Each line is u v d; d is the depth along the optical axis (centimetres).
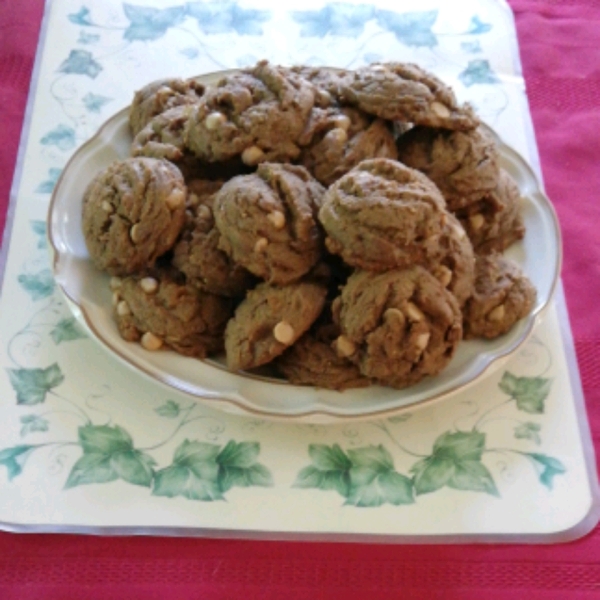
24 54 76
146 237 56
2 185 68
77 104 73
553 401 58
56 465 54
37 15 79
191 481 54
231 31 80
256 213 54
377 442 56
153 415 56
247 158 57
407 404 53
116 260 57
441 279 55
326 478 54
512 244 63
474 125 58
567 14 83
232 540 52
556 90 77
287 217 54
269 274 54
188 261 56
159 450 55
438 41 81
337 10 83
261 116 57
